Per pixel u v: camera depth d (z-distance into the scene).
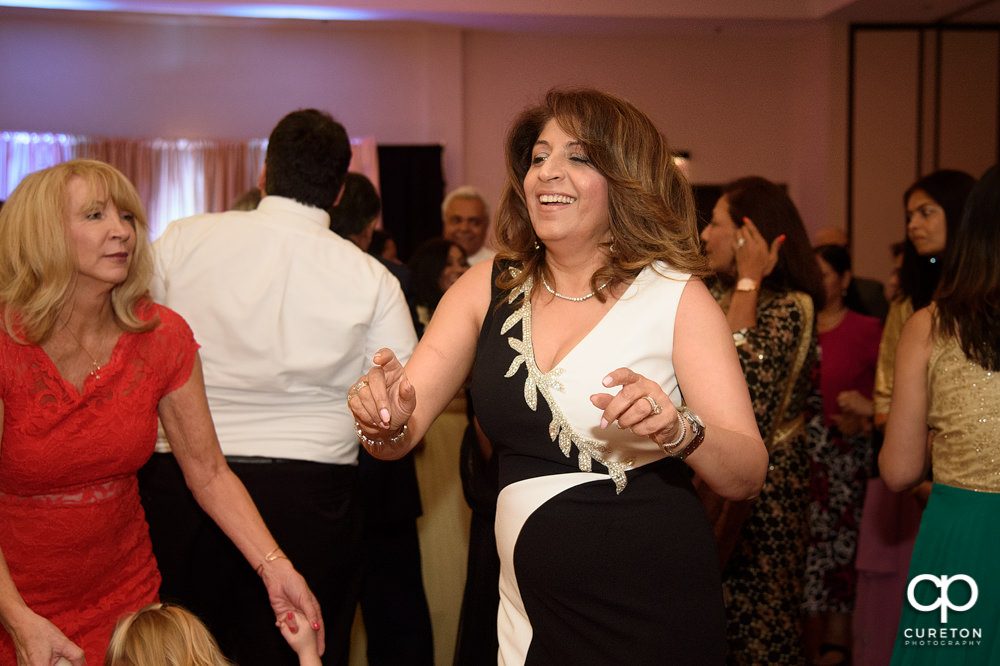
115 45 8.63
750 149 9.12
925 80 8.45
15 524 1.66
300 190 2.26
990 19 8.31
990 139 8.50
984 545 1.84
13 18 8.43
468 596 1.89
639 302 1.50
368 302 2.23
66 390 1.64
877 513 3.24
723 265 2.68
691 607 1.45
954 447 1.90
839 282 3.74
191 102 8.74
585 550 1.45
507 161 1.68
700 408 1.45
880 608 3.24
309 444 2.17
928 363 1.97
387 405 1.34
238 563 2.14
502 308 1.59
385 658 2.73
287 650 2.17
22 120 8.56
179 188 8.61
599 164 1.50
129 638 1.54
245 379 2.18
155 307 1.80
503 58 8.93
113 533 1.74
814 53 8.67
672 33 8.86
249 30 8.76
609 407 1.22
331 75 8.83
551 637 1.47
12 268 1.61
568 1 8.12
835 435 3.57
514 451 1.53
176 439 1.86
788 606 2.62
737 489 1.41
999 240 1.86
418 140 8.88
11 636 1.59
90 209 1.63
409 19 8.25
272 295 2.19
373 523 2.60
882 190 8.50
